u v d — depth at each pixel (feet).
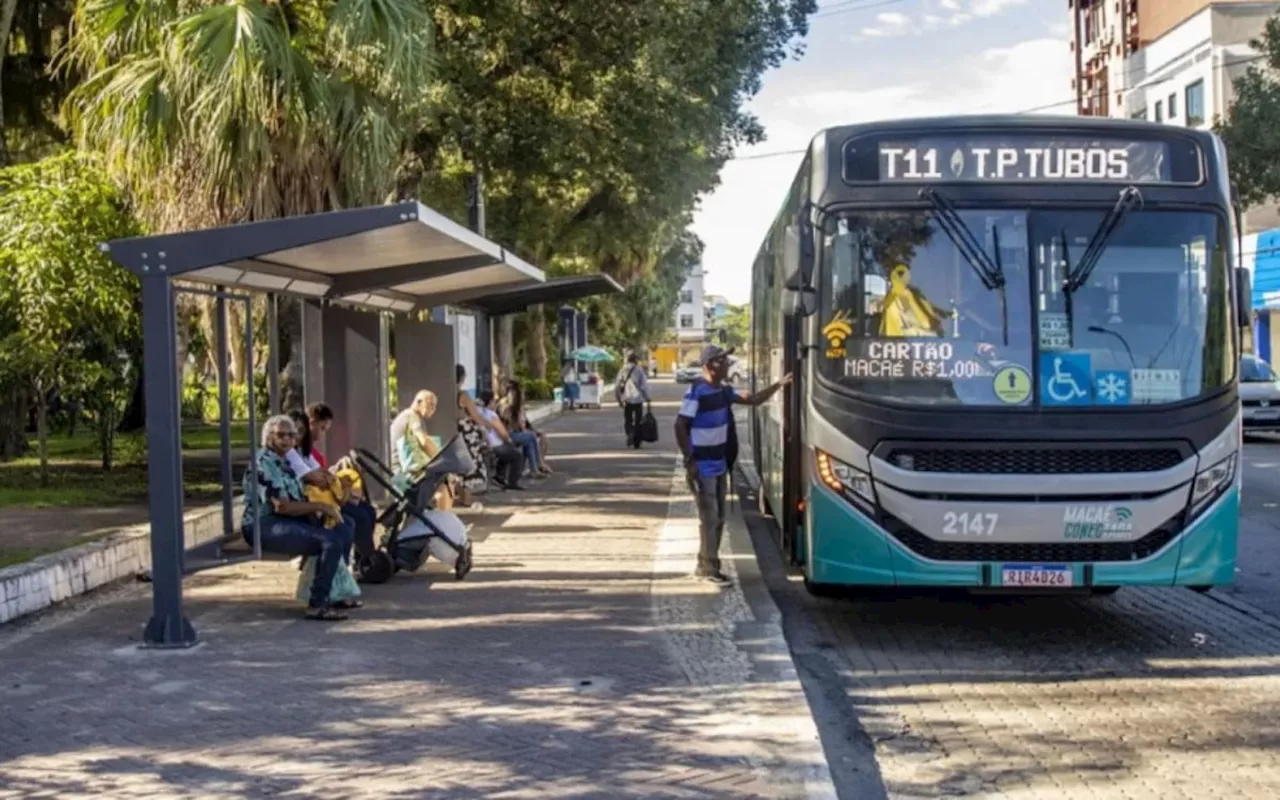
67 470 63.67
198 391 103.14
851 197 28.55
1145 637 30.22
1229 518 27.73
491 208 92.84
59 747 20.25
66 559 32.60
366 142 47.19
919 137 28.58
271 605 31.94
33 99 69.05
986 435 27.30
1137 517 27.17
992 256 28.04
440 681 24.39
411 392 52.44
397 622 29.91
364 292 41.22
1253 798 19.11
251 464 30.58
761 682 24.40
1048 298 27.89
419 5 49.29
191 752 19.99
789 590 36.63
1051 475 27.17
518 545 42.37
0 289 48.24
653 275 200.54
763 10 81.25
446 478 47.42
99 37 46.42
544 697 23.27
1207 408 27.55
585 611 31.27
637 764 19.48
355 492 35.42
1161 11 176.24
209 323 64.08
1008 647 29.37
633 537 44.21
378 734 20.99
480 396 68.39
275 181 47.14
